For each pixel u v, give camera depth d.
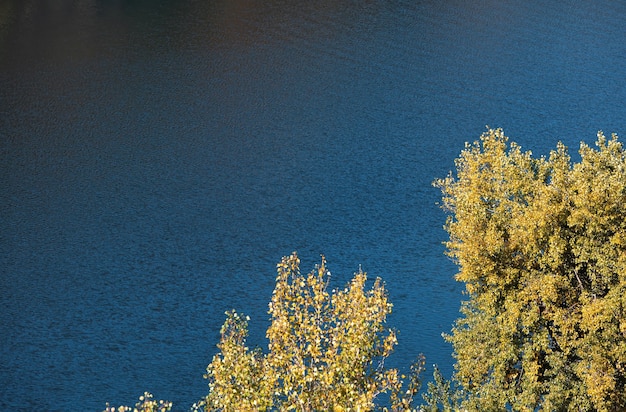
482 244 36.62
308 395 22.56
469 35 140.62
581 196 34.09
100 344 58.88
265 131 105.31
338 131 105.00
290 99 116.19
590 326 33.72
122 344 58.97
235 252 74.25
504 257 36.53
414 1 161.12
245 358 23.30
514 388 36.94
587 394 35.03
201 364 56.28
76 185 89.75
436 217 80.38
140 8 158.12
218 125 107.44
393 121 107.88
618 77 121.38
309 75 124.88
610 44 135.50
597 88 117.25
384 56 131.88
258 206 84.00
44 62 129.75
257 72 126.31
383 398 46.53
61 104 114.50
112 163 95.75
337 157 96.81
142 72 126.62
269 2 161.75
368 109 112.19
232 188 88.62
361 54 132.75
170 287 67.88
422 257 71.75
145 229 79.25
